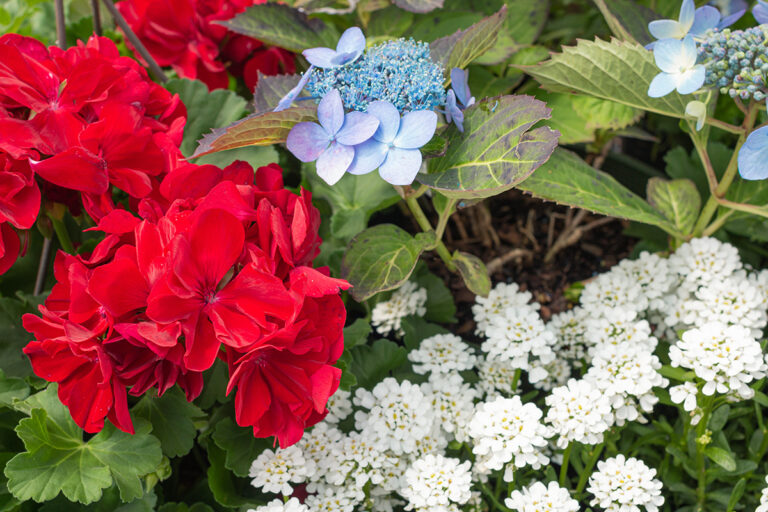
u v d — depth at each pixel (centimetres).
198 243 54
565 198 67
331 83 59
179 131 61
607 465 60
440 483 60
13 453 62
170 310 54
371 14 76
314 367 56
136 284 55
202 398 64
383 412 62
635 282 68
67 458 59
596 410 60
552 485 59
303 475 61
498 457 60
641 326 64
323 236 73
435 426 63
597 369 62
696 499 64
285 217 58
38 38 79
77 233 70
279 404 57
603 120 73
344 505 61
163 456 61
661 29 63
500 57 74
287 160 78
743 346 60
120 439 59
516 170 58
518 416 60
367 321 69
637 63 64
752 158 60
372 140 58
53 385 61
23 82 58
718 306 64
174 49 75
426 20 74
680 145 83
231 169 60
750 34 61
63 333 56
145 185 59
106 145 58
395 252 65
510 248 78
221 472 63
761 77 61
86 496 58
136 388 55
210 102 70
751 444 64
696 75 60
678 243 71
